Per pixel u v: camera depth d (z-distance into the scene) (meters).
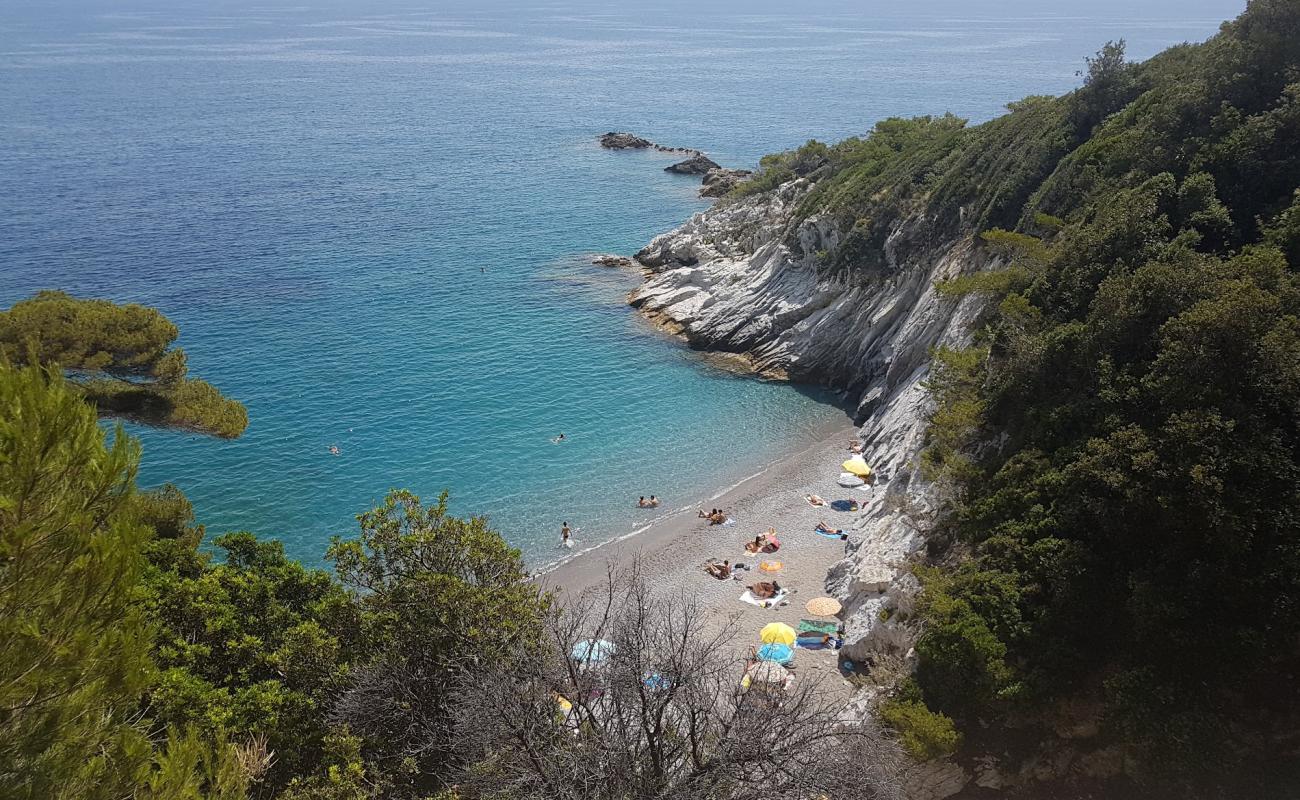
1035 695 24.34
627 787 17.64
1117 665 24.36
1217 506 23.53
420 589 22.08
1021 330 36.59
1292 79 39.50
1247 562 23.44
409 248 92.56
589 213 108.88
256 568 26.45
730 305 70.38
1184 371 27.08
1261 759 22.41
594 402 60.00
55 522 10.57
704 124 176.62
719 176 122.69
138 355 34.84
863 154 83.06
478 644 21.27
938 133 87.00
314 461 51.50
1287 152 36.75
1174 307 29.84
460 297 79.00
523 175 130.62
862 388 60.28
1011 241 45.34
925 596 28.34
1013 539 27.94
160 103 189.00
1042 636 25.39
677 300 75.25
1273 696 23.05
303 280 81.69
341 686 20.81
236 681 21.30
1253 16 42.66
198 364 63.25
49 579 10.44
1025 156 55.91
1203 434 25.11
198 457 51.44
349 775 17.67
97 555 10.72
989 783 24.64
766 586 38.50
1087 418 29.94
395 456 52.38
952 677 25.88
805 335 64.44
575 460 52.53
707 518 45.62
